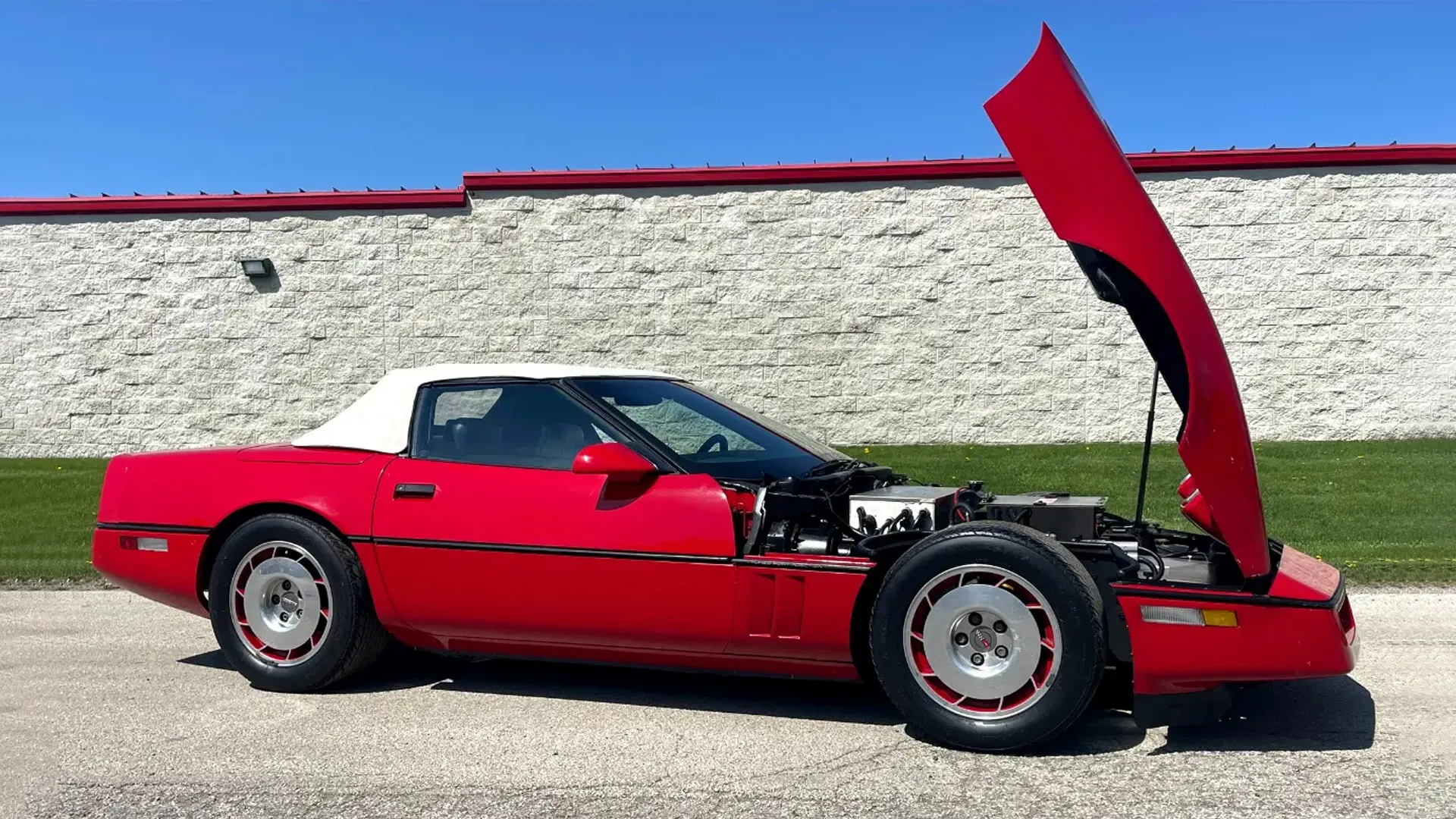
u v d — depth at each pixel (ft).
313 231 47.57
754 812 11.16
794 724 14.19
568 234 46.62
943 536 12.89
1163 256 12.62
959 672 12.84
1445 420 43.78
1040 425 44.93
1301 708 14.55
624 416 15.35
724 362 46.24
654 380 17.21
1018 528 12.82
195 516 16.51
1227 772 12.12
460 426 15.99
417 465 15.76
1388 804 11.10
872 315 45.57
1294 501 32.24
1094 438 44.68
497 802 11.54
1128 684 15.07
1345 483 35.09
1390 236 43.62
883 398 45.65
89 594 23.88
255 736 13.85
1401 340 43.78
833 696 15.51
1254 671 12.31
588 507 14.53
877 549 13.38
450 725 14.29
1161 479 36.60
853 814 11.07
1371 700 14.85
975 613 12.79
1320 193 43.83
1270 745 13.01
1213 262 44.39
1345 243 43.83
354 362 47.55
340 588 15.55
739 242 46.01
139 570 16.83
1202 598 12.43
